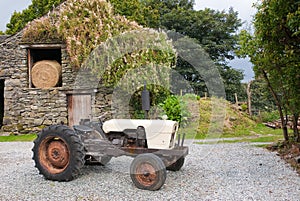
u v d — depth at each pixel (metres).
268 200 3.54
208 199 3.61
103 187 4.14
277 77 6.66
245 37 6.91
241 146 7.50
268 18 5.66
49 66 10.93
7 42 11.12
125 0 17.22
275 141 8.09
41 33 10.91
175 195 3.78
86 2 10.32
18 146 8.20
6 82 11.10
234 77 18.92
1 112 13.23
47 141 4.60
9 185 4.32
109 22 10.02
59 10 11.00
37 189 4.12
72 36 10.24
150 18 18.69
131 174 4.09
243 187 4.06
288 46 5.60
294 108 6.59
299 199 3.55
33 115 10.97
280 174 4.74
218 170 5.05
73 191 4.00
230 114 11.55
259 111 14.02
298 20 4.59
